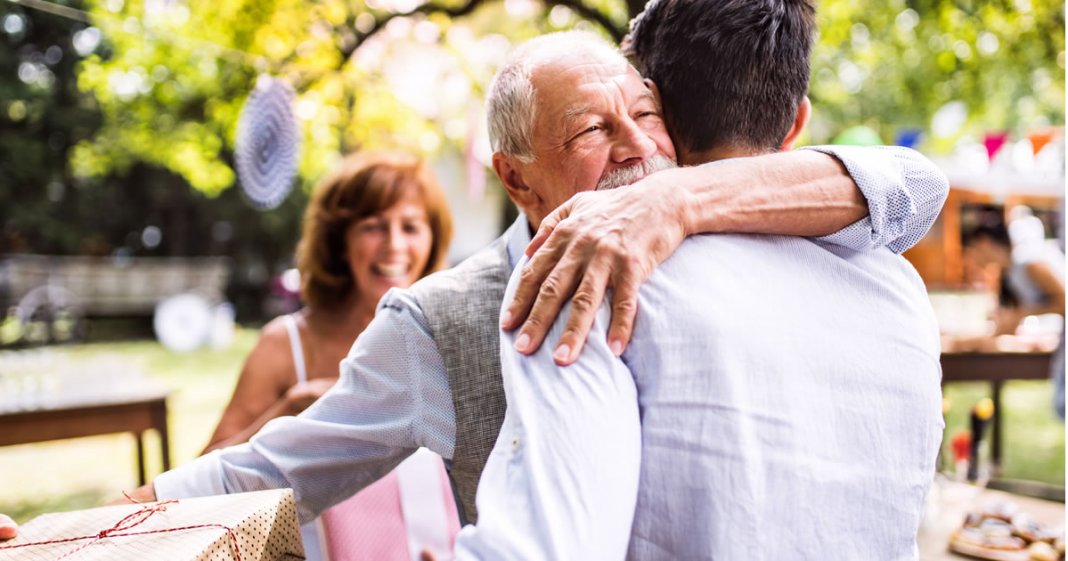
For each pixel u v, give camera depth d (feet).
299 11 20.52
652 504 2.35
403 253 6.03
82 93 44.75
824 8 21.35
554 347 2.41
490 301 3.14
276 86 11.65
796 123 3.39
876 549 2.62
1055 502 6.31
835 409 2.55
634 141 3.07
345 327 5.93
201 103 23.77
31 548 2.63
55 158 44.75
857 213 2.83
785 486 2.41
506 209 37.86
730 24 3.02
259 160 11.51
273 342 5.84
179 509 2.83
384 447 3.19
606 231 2.49
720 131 3.11
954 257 33.24
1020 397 24.57
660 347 2.41
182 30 20.99
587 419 2.27
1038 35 22.74
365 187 5.92
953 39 23.45
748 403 2.38
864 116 34.68
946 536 5.79
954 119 33.86
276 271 49.80
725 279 2.54
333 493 3.31
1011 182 30.25
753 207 2.68
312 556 4.87
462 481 3.10
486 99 3.39
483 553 2.17
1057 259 14.42
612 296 2.48
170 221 48.96
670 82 3.16
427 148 22.72
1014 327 14.61
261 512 2.77
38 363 15.17
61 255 46.03
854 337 2.65
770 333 2.49
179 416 20.93
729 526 2.30
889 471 2.63
